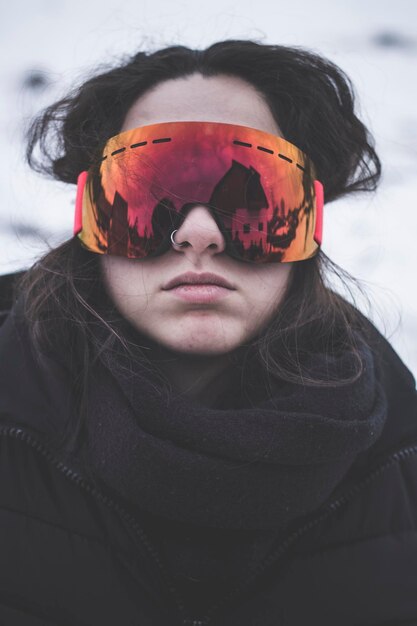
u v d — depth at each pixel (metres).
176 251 0.95
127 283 0.98
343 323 1.13
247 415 0.93
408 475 1.13
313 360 1.04
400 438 1.11
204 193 0.96
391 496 1.10
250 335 1.01
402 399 1.14
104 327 1.01
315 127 1.17
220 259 0.96
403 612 1.05
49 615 1.00
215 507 0.92
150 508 0.94
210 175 0.96
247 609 1.01
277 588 1.03
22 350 1.08
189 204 0.95
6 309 1.25
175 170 0.97
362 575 1.05
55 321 1.07
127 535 1.00
